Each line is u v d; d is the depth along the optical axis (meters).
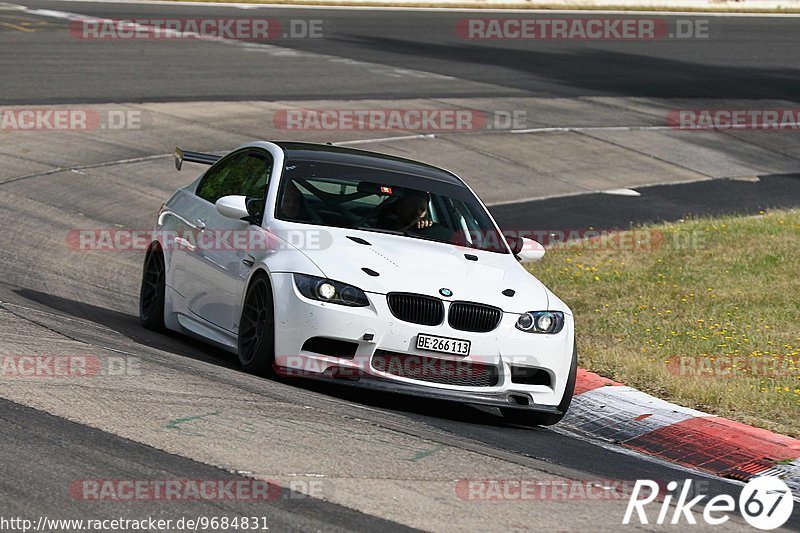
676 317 42.44
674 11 164.75
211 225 32.31
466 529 18.92
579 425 30.59
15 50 93.25
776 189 77.88
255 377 28.44
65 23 110.00
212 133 73.19
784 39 146.50
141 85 84.81
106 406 23.38
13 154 62.41
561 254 53.78
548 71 112.00
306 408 25.64
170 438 21.77
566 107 96.06
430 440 24.83
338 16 133.50
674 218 66.12
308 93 88.88
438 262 29.39
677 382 33.12
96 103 77.31
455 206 32.81
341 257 28.45
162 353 30.14
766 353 37.62
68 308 35.22
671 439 29.23
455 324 27.77
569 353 29.23
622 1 166.38
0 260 41.78
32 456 19.89
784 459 27.78
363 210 31.20
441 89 96.69
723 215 67.69
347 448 22.81
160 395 24.75
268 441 22.39
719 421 29.88
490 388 28.00
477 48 120.62
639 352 37.34
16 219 49.91
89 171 61.47
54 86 81.00
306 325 27.25
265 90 88.12
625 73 115.25
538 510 20.62
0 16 110.00
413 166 34.41
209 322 31.58
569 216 64.50
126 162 64.38
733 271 49.91
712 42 139.62
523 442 27.11
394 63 106.31
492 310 28.17
